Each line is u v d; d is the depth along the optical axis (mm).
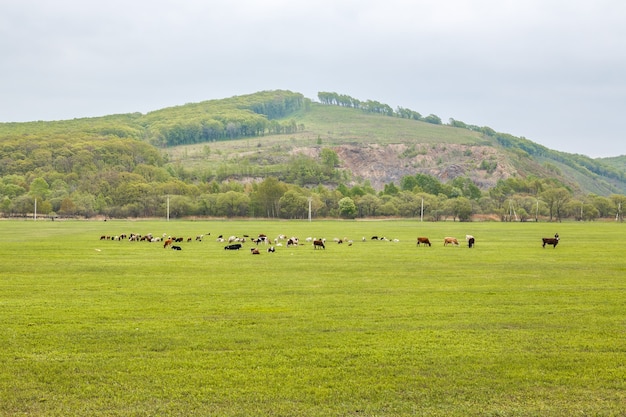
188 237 78375
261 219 199875
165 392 15398
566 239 79938
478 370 17219
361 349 19109
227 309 25438
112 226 125812
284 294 29641
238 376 16562
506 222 183750
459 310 25359
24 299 27938
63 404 14680
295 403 14805
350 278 35969
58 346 19328
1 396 15102
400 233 97938
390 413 14312
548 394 15523
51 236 82625
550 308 25906
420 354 18656
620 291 30969
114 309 25375
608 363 17859
